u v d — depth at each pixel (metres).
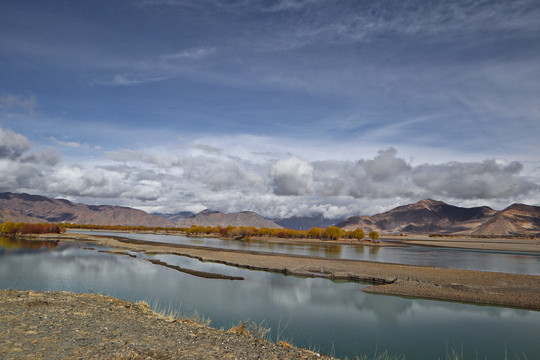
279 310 27.92
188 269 51.41
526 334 22.81
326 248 111.44
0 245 92.12
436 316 27.08
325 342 20.61
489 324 25.08
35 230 153.88
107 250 81.38
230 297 32.22
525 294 33.97
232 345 10.55
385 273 46.94
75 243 105.12
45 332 9.89
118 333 10.56
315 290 36.72
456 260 73.00
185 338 10.80
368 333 22.52
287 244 132.88
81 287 35.31
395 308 29.41
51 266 51.38
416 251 105.44
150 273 46.41
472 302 31.77
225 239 167.38
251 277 45.09
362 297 33.56
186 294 33.09
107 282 38.59
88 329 10.69
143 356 8.48
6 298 14.16
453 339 21.56
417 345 20.36
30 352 8.06
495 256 88.00
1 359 7.43
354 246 129.62
